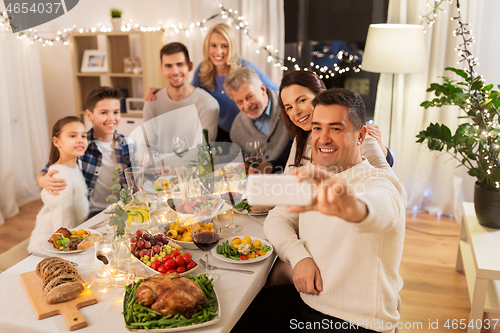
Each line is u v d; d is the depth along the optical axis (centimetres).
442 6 317
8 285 120
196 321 102
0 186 342
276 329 139
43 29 389
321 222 128
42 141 403
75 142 204
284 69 357
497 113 206
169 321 100
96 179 227
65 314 104
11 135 348
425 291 238
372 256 119
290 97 174
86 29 396
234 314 108
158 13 378
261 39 356
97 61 389
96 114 229
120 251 123
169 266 125
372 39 300
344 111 119
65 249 141
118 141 236
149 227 150
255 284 124
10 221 341
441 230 322
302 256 133
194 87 321
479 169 210
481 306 182
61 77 409
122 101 390
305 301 134
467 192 343
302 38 366
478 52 316
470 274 223
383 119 349
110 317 106
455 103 224
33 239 194
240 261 133
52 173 198
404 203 122
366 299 121
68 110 417
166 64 308
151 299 103
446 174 342
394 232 119
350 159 124
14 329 103
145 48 361
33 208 368
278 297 149
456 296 233
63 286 110
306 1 358
